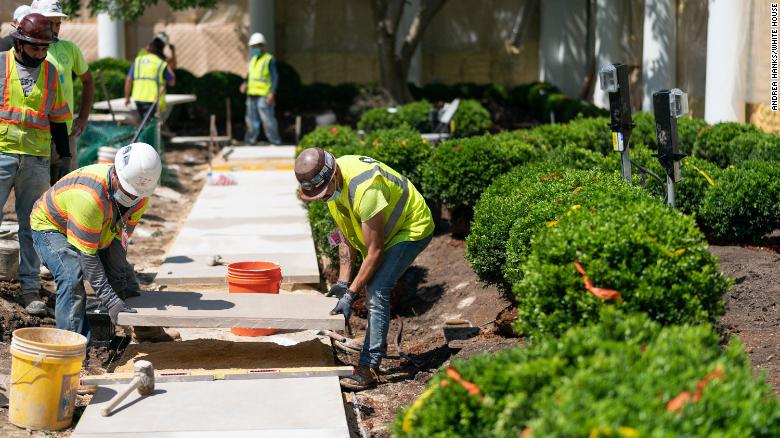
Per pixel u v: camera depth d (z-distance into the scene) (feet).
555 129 62.34
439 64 131.13
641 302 23.99
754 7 66.03
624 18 108.06
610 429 15.61
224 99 110.22
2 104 35.78
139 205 32.04
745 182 45.14
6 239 39.86
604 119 63.31
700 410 16.53
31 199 36.88
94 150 64.80
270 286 36.32
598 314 23.98
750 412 16.63
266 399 28.45
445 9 130.11
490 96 125.18
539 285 24.91
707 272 24.81
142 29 123.85
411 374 34.06
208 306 32.32
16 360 27.17
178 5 95.81
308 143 63.62
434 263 50.60
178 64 124.36
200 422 26.50
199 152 94.17
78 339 28.37
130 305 32.09
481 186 51.01
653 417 16.14
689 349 18.99
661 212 26.32
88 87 44.93
